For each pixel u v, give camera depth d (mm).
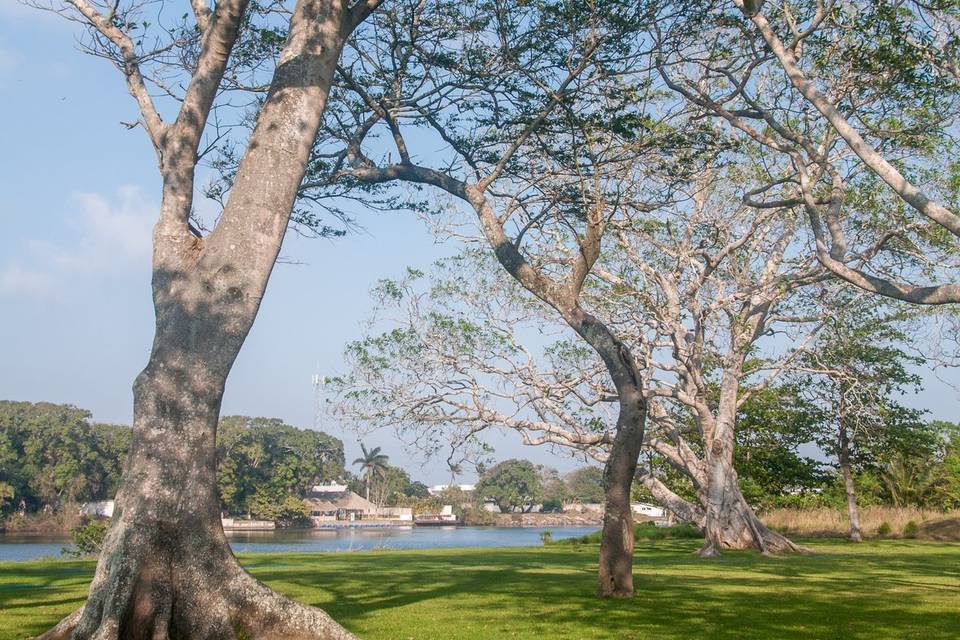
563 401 29484
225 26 9727
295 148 9344
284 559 23672
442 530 78688
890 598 13773
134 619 7863
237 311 8820
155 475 8273
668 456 30500
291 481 81812
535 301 29172
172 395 8484
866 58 14039
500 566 20828
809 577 17750
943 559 24016
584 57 13719
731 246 25031
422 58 14469
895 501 43719
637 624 10625
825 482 38406
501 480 95188
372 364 29031
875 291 11078
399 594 13781
